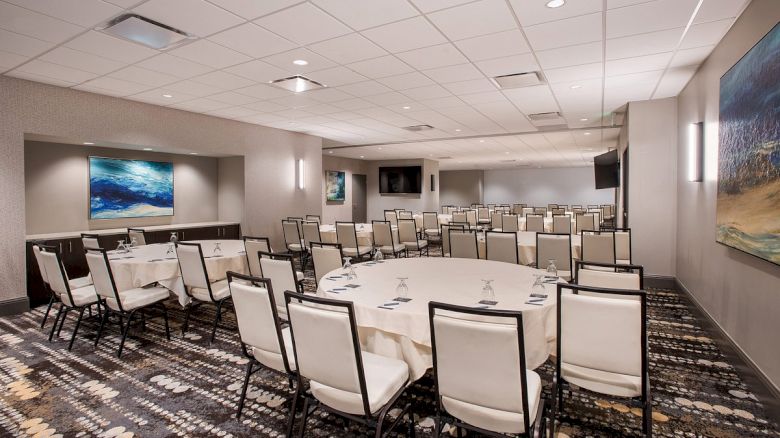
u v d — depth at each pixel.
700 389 3.04
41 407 2.80
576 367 2.25
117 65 4.57
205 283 4.06
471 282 3.17
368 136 10.14
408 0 3.07
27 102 5.14
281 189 9.02
